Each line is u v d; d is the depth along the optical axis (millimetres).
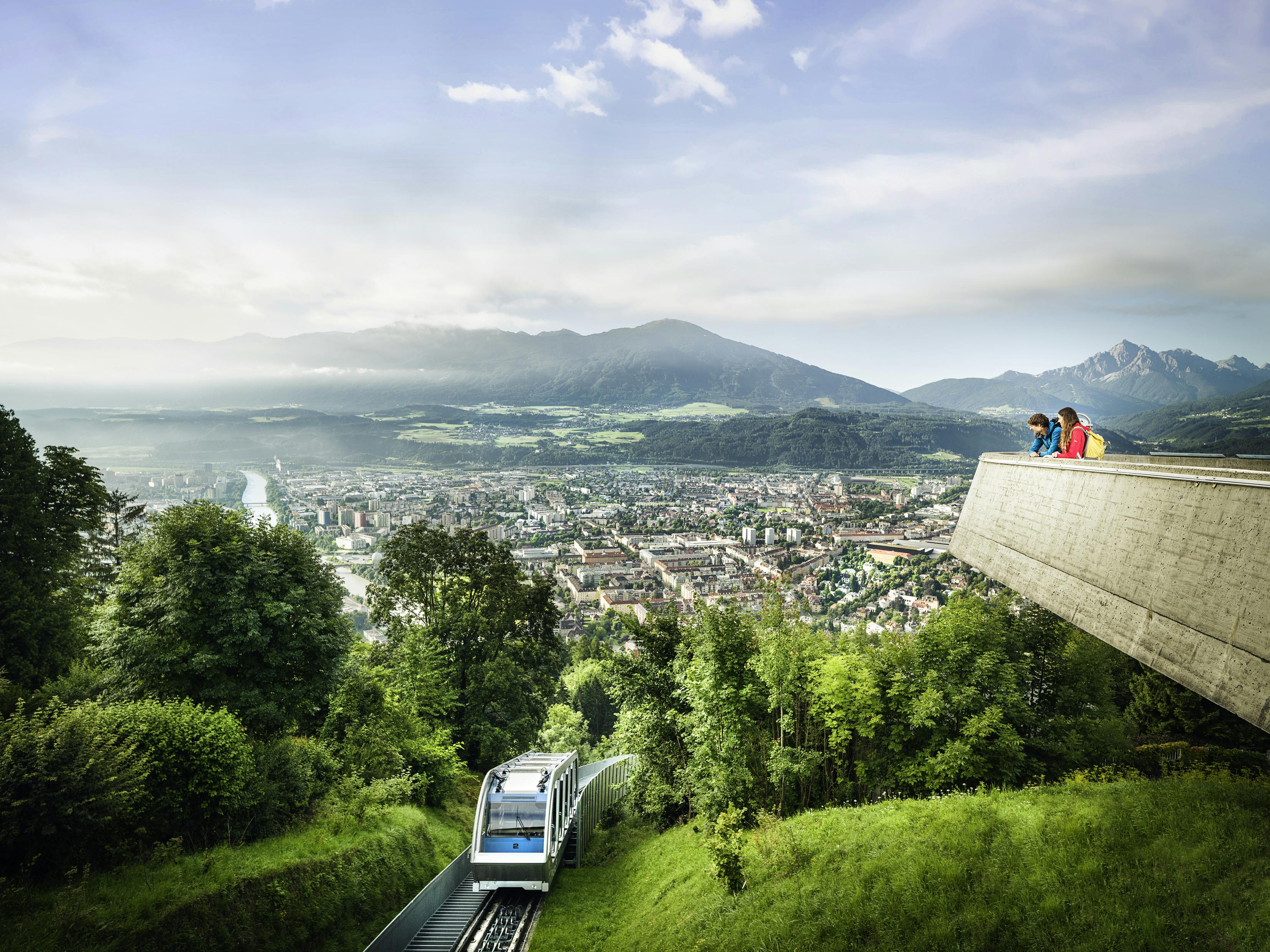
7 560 32938
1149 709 40156
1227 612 9688
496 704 46969
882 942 15078
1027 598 16797
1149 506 12023
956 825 18500
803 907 17703
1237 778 19953
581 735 73188
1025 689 28016
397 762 33562
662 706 36438
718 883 22328
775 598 30531
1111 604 12945
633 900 26891
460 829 35406
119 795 18469
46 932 15688
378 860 25891
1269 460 10312
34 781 17188
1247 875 12211
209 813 22031
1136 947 11797
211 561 27859
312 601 30141
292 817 25578
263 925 20047
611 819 44938
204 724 22719
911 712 26406
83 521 36438
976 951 13531
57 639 33344
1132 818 15602
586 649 129125
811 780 30250
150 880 18609
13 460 33531
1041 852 15609
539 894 27672
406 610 51500
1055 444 17828
